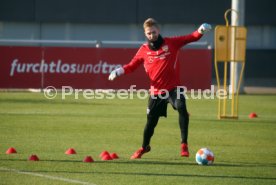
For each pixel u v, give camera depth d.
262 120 64.62
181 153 40.88
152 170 36.91
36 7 131.88
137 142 48.22
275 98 92.06
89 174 35.38
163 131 55.06
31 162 38.81
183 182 33.72
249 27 135.00
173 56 40.38
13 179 33.84
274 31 135.25
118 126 57.53
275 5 134.38
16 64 92.06
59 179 33.91
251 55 135.25
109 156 40.38
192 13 133.62
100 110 71.06
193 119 64.56
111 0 133.00
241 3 92.56
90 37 133.38
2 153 42.12
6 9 131.00
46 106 74.31
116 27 133.88
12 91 94.31
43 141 47.94
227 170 37.34
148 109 40.91
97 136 51.06
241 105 80.75
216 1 133.62
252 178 35.09
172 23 133.75
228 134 53.78
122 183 33.19
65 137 50.22
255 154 43.56
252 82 133.12
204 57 93.69
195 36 40.56
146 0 133.25
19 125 57.00
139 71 92.69
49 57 92.38
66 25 133.00
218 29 65.69
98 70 92.75
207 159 38.81
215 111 72.75
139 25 133.75
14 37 131.88
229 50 65.88
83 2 132.75
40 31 132.50
